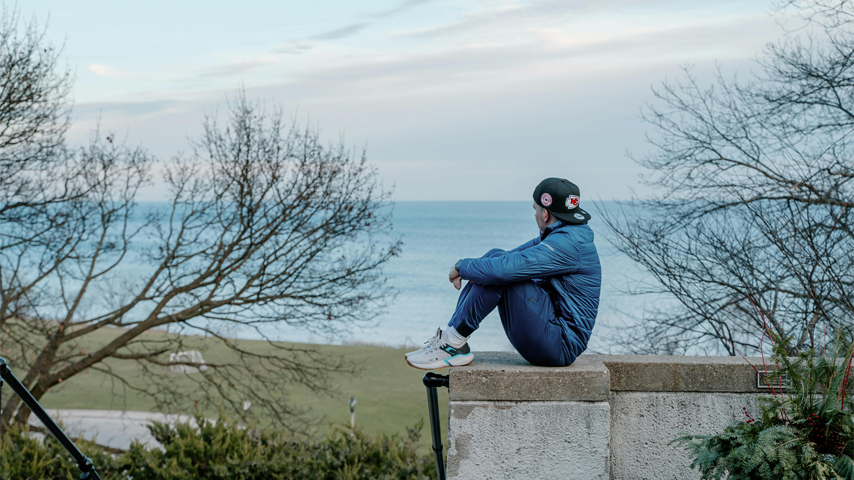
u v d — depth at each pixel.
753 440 2.93
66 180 11.63
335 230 12.63
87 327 13.03
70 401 26.67
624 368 3.57
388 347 42.78
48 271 11.88
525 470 3.35
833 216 6.35
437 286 80.88
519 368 3.40
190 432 7.89
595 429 3.32
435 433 3.57
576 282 3.38
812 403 3.03
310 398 27.97
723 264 6.87
